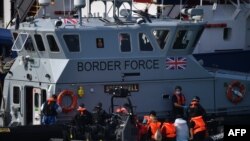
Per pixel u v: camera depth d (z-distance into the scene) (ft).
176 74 178.09
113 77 173.47
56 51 170.71
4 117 180.55
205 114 175.94
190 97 179.52
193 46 179.63
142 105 175.63
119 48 173.58
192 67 179.42
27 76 175.94
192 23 176.96
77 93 171.01
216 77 182.09
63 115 170.50
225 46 219.20
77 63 170.81
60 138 167.22
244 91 185.37
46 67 172.04
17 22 176.45
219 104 182.91
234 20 219.20
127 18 176.65
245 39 222.07
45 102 169.89
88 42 171.53
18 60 178.09
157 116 176.76
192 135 172.04
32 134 166.61
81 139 166.71
